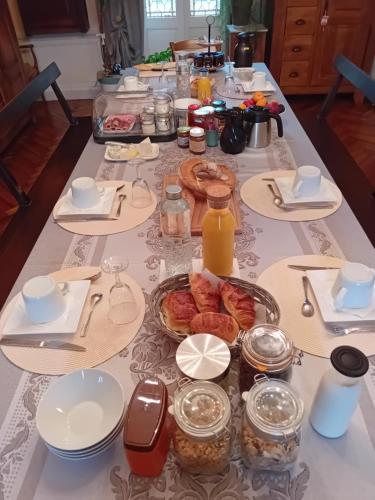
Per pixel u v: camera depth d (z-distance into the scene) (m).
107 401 0.69
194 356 0.65
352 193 1.87
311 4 3.30
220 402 0.56
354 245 1.07
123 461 0.64
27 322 0.85
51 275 1.00
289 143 1.62
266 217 1.19
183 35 4.16
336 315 0.83
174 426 0.59
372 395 0.72
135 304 0.91
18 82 3.37
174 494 0.60
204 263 0.97
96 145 1.67
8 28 3.19
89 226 1.18
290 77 3.68
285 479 0.61
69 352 0.81
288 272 0.98
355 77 1.96
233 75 2.24
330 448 0.64
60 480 0.62
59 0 3.56
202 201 1.24
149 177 1.43
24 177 2.89
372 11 3.30
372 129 3.33
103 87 2.25
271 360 0.61
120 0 3.57
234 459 0.64
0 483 0.63
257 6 3.70
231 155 1.55
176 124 1.76
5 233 1.53
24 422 0.70
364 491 0.59
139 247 1.10
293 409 0.55
